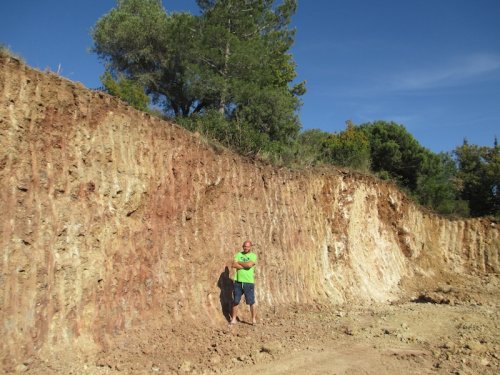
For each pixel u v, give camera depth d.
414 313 13.74
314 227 17.39
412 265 23.34
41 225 8.18
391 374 8.27
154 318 9.94
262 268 14.06
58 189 8.65
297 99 24.16
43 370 7.21
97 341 8.48
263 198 15.02
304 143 23.89
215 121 16.81
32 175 8.24
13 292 7.45
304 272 15.95
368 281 19.14
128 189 10.16
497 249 25.23
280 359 8.81
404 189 27.61
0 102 7.98
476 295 19.52
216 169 13.24
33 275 7.82
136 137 10.75
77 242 8.79
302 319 12.73
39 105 8.64
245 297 11.43
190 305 10.93
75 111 9.34
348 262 18.72
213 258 12.14
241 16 23.28
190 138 12.55
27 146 8.27
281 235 15.35
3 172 7.79
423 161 30.66
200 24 22.20
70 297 8.39
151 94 24.28
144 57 23.47
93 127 9.68
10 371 6.90
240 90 20.75
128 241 9.97
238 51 21.25
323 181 18.81
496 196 33.72
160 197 11.07
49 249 8.21
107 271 9.28
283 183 16.25
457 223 26.41
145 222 10.54
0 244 7.46
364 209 21.20
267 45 24.66
